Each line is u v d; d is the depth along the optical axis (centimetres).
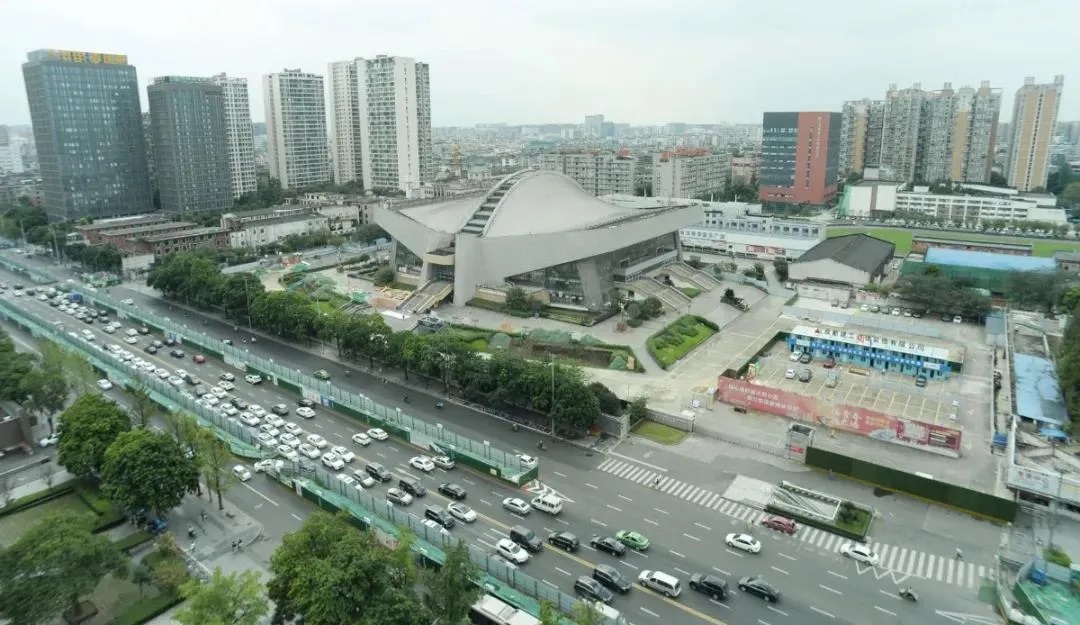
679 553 7288
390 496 8294
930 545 7388
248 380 12238
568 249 16200
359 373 12744
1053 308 16262
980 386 12006
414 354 11731
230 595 5400
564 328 15050
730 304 17112
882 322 15462
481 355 12400
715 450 9619
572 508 8175
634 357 13025
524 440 9962
